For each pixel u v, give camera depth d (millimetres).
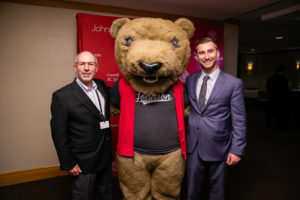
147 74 1382
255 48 9148
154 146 1542
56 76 2803
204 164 1757
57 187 2625
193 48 3180
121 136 1584
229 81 1650
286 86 5418
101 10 2898
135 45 1451
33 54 2678
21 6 2574
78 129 1576
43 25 2686
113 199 2326
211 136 1635
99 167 1643
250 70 10773
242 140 1630
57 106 1526
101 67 2699
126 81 1634
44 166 2861
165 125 1558
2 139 2641
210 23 3637
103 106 1720
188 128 1781
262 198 2355
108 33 2699
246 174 2971
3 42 2541
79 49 2668
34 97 2734
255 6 3094
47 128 2834
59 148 1517
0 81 2572
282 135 5078
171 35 1536
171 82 1567
